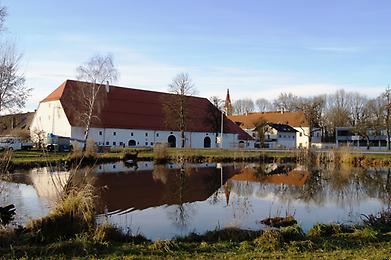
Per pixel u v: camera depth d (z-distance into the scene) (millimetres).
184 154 45031
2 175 15570
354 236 11109
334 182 27500
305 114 88062
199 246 10195
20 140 51906
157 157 41719
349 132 101562
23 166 30797
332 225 12086
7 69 38281
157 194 21344
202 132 76500
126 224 14422
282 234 10867
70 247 9617
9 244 10000
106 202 18672
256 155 47000
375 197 21031
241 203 18766
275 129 95125
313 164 42906
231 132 81250
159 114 73438
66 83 66625
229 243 10523
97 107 62906
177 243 10219
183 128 71438
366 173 33406
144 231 13438
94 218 12102
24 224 12719
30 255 9086
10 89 38188
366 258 8812
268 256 9109
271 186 25250
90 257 8977
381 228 12297
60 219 11508
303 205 18719
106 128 64062
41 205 16797
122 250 9570
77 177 23078
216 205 18453
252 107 147500
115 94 70812
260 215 16188
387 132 76562
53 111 64875
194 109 79000
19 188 21469
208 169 36156
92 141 39219
